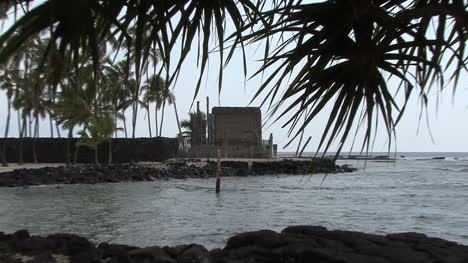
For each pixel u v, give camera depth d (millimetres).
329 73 3057
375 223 15930
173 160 50594
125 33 2881
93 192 28203
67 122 41031
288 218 16891
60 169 37938
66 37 2523
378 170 61469
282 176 44750
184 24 3154
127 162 49562
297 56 3121
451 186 34125
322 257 6281
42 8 2426
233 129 56031
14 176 33438
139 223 15562
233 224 15297
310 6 3039
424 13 2826
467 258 6426
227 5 3201
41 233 13562
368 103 2877
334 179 42438
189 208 20062
